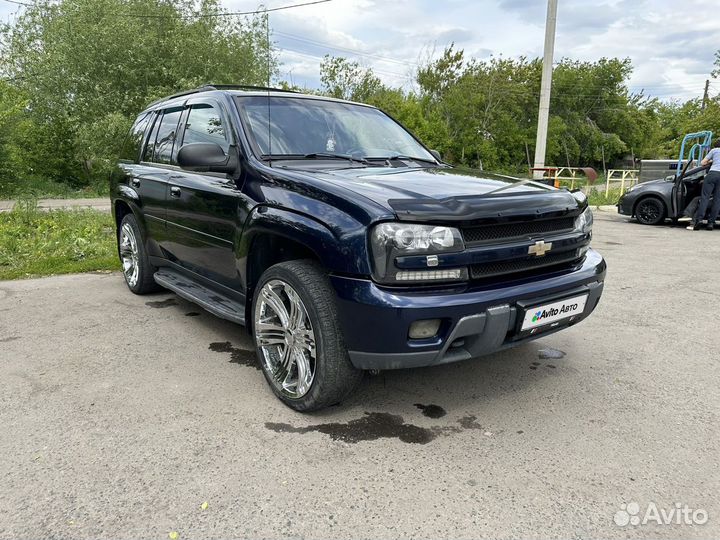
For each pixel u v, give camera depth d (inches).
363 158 141.0
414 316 92.4
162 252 178.4
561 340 157.8
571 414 112.0
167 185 161.6
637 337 160.6
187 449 96.9
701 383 128.0
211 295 152.0
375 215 93.7
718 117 1019.3
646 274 246.4
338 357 102.8
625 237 368.5
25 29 981.8
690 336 161.6
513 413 112.3
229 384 124.8
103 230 341.7
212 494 84.1
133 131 208.7
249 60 890.1
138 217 185.6
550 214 109.0
